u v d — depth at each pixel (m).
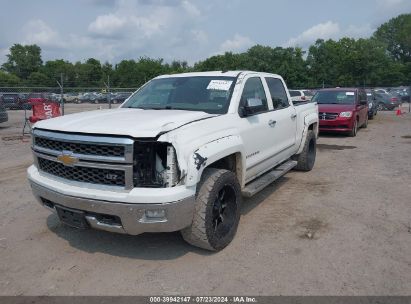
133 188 3.53
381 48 67.75
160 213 3.50
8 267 3.88
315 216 5.18
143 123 3.73
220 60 76.12
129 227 3.57
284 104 6.41
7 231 4.77
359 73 64.25
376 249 4.17
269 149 5.57
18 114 24.64
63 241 4.47
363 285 3.46
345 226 4.82
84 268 3.85
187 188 3.60
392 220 5.00
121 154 3.51
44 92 21.97
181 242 4.40
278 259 3.96
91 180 3.71
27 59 103.19
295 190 6.43
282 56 68.00
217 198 4.08
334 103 13.75
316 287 3.44
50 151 3.93
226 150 4.11
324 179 7.15
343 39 68.25
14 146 11.45
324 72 67.50
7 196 6.21
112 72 89.75
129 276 3.69
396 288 3.41
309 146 7.72
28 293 3.43
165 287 3.49
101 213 3.61
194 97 4.95
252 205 5.67
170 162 3.53
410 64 71.38
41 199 4.20
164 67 91.94
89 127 3.70
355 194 6.16
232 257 4.03
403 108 30.36
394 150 10.33
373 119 20.39
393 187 6.54
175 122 3.80
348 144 11.54
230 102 4.73
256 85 5.51
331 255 4.04
